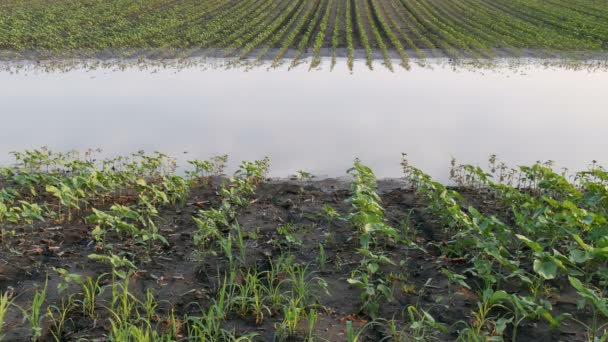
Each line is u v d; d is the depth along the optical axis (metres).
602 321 6.54
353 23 35.56
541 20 36.22
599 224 7.54
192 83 21.17
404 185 11.95
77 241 8.80
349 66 24.14
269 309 6.76
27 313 6.66
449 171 12.79
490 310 6.73
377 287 6.88
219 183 12.04
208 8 39.91
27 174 10.46
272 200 10.93
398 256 8.29
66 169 12.78
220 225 9.52
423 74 22.66
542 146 14.41
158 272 7.77
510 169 12.80
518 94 19.61
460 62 24.91
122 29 31.97
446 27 33.00
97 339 6.14
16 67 23.56
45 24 32.62
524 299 6.07
